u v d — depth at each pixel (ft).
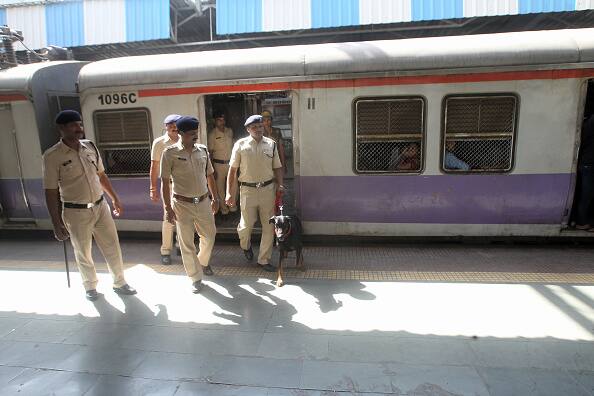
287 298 13.21
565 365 9.43
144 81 18.38
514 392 8.61
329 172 17.81
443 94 16.63
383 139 17.37
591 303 12.34
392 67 16.66
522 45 16.16
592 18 26.43
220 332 11.28
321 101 17.31
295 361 9.86
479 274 14.82
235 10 27.94
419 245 18.57
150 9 28.63
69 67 21.98
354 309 12.34
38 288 14.53
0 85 19.77
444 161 17.21
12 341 11.07
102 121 19.33
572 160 16.61
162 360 10.06
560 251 17.35
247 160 14.94
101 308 12.91
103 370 9.71
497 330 10.95
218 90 17.81
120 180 19.53
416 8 25.77
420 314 11.91
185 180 13.30
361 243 19.03
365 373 9.34
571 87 16.11
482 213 17.40
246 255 16.48
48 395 8.87
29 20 30.81
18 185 20.75
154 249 19.02
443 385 8.87
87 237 13.07
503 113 16.65
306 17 27.14
